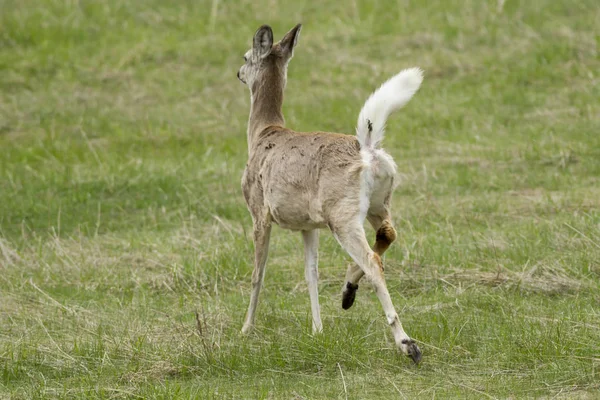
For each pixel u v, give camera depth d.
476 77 31.31
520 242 17.94
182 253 19.55
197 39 36.78
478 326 13.84
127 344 13.90
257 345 13.78
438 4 37.88
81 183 24.67
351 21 37.38
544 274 16.19
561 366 11.98
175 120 30.08
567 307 14.52
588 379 11.62
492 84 30.45
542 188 22.22
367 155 13.04
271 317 15.20
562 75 30.34
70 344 14.34
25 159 26.94
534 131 26.03
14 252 19.69
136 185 24.42
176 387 12.14
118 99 32.03
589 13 35.03
